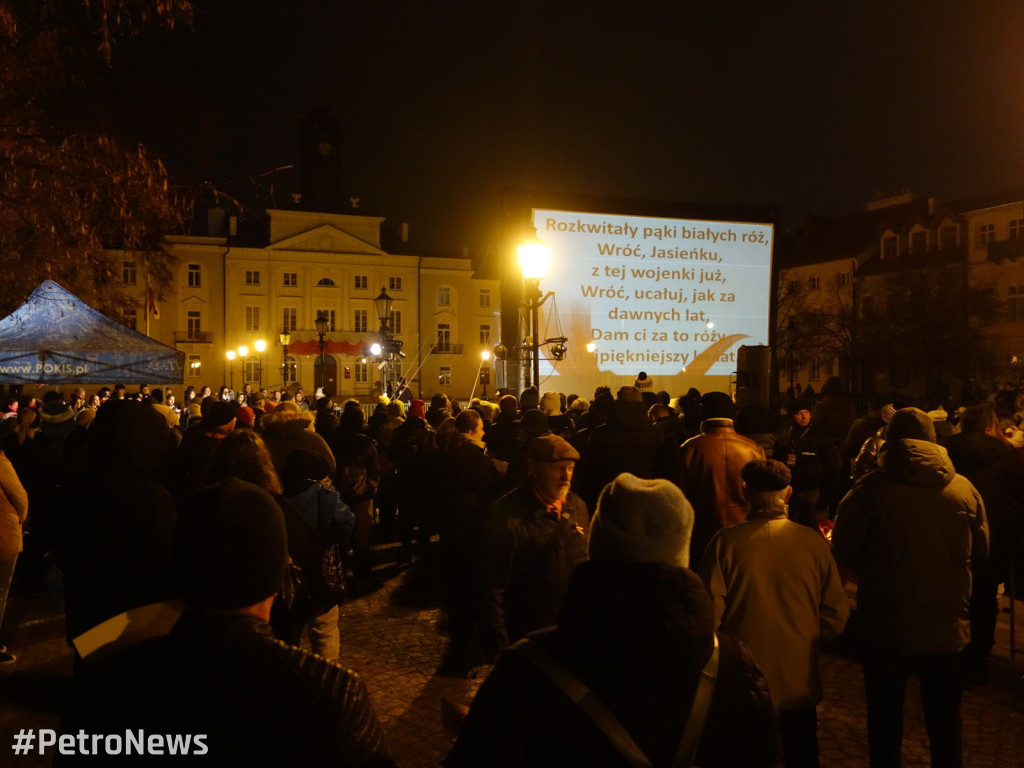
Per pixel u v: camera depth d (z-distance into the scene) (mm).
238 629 1505
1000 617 6832
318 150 63188
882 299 43469
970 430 5250
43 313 9273
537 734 1532
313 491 4723
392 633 6488
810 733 3314
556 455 3654
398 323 63562
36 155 6766
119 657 1482
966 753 4281
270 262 60312
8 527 5473
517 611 3613
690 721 1539
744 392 14969
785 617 3219
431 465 7199
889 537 3551
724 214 20516
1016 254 39531
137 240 8383
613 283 19422
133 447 3316
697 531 5281
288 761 1399
